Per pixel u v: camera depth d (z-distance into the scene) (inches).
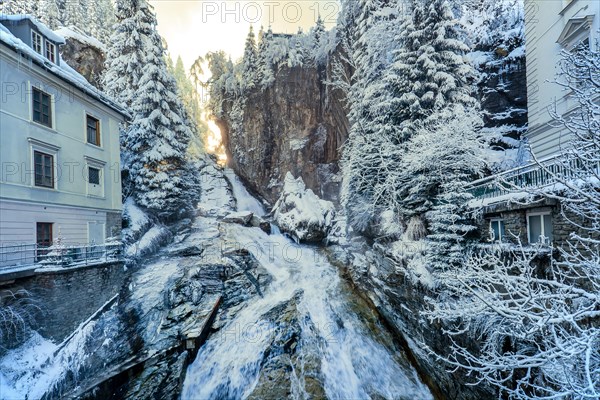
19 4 865.5
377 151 543.2
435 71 446.6
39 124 399.5
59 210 427.8
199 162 1191.6
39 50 433.1
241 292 503.5
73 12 1061.8
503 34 676.1
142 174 676.7
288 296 501.7
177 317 413.7
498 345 238.8
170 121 747.4
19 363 282.0
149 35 742.5
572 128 189.3
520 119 622.2
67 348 324.8
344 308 471.5
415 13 476.1
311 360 371.2
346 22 859.4
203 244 663.1
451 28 463.8
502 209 304.8
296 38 1067.3
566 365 166.9
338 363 369.7
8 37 354.9
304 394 329.1
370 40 594.9
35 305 310.7
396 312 417.1
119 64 712.4
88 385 289.7
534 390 225.6
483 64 670.5
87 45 860.0
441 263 339.3
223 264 548.7
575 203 221.1
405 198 452.8
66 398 277.1
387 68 541.3
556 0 426.0
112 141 553.9
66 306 341.7
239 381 342.6
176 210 737.6
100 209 511.2
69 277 349.1
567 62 228.5
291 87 1058.7
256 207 1076.5
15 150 366.9
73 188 456.1
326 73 1008.2
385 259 477.1
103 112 535.8
